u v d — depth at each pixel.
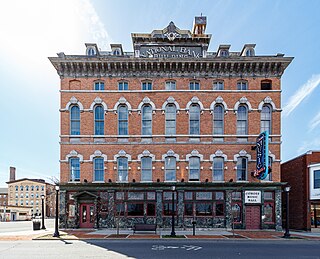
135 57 26.42
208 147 26.00
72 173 26.05
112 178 25.72
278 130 26.08
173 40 27.56
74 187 25.38
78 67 26.61
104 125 26.30
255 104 26.33
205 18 29.20
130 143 26.03
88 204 25.42
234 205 25.34
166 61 26.25
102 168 26.06
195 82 26.80
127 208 25.41
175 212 25.17
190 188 25.27
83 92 26.52
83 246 16.81
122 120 26.56
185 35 28.05
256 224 25.16
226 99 26.42
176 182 25.22
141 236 20.59
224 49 27.98
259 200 25.19
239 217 25.28
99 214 25.17
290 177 29.25
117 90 26.56
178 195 25.25
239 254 14.62
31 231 26.17
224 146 25.98
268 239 19.64
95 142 26.03
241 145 25.97
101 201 25.19
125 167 26.08
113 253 14.62
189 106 26.44
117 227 23.19
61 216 25.12
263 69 26.48
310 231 25.44
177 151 26.02
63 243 17.98
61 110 26.31
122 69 26.70
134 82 26.69
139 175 25.80
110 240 19.14
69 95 26.50
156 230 24.16
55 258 13.34
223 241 19.14
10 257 13.55
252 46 27.34
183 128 26.17
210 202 25.30
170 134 26.19
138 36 27.44
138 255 14.15
